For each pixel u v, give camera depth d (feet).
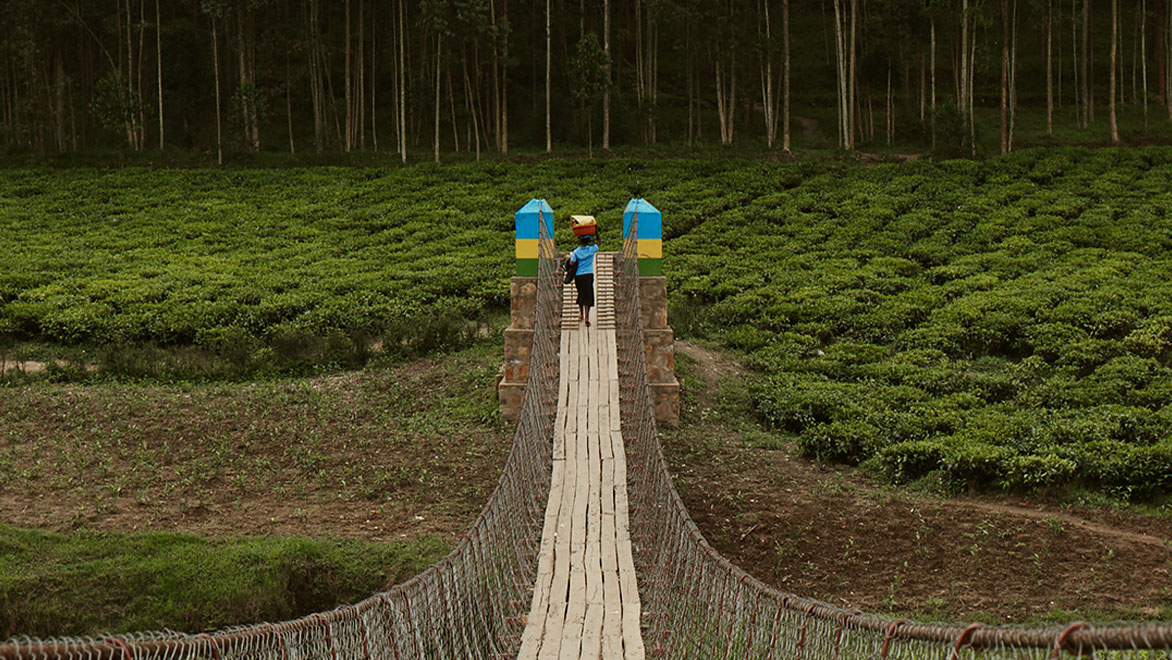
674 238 129.80
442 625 30.78
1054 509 56.24
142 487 59.36
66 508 55.62
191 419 71.92
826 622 23.66
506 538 39.81
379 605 26.18
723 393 79.77
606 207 142.82
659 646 32.91
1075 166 154.92
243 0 181.16
